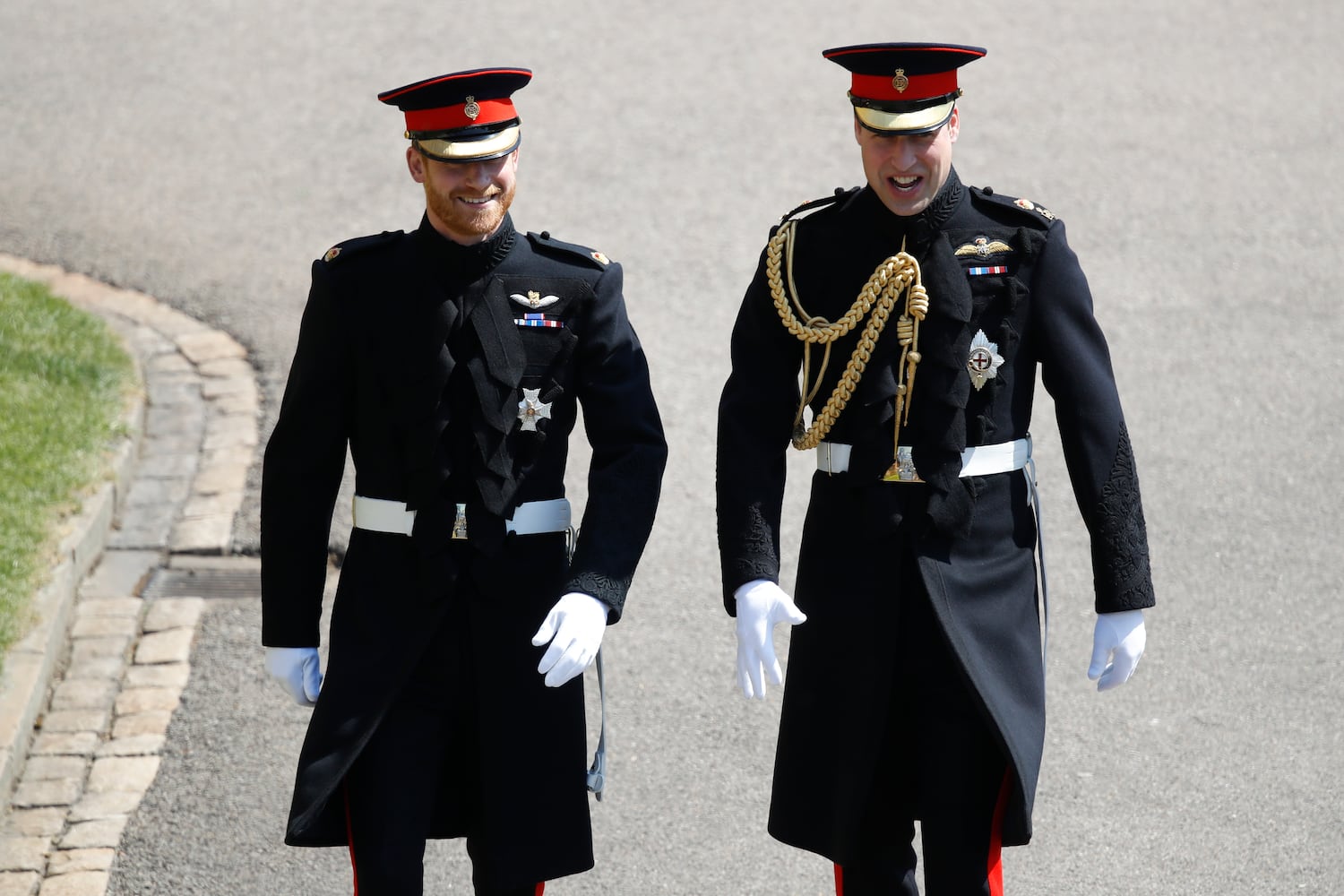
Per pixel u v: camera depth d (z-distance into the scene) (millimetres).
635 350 12617
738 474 12539
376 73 39281
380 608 12297
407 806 11938
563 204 32344
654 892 15039
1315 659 18719
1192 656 18828
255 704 18203
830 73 38844
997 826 12227
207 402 25703
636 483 12242
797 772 12781
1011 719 12016
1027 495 12633
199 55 40594
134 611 20094
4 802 16281
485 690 12234
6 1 44344
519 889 12555
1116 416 12250
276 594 12539
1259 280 28969
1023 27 41844
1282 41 40719
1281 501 22266
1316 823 15805
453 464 12102
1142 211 31719
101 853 15633
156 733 17625
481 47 40844
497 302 12219
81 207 32625
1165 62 39406
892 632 12250
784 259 12672
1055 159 34094
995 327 12227
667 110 36875
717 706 18094
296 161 34625
